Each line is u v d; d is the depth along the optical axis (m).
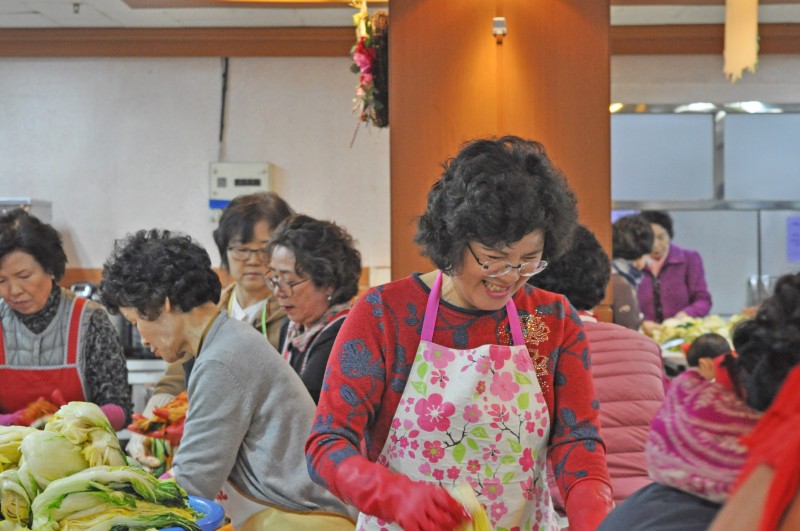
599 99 3.55
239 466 1.92
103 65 5.48
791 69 5.35
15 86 5.49
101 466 1.69
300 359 2.46
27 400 2.80
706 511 1.16
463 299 1.61
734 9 3.90
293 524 1.87
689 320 4.64
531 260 1.49
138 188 5.51
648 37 5.30
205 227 5.50
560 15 3.55
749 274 5.52
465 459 1.57
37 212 5.21
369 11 4.90
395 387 1.60
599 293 2.20
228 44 5.38
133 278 1.90
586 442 1.61
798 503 0.98
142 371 4.80
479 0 3.56
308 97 5.46
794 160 5.47
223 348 1.89
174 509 1.69
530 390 1.60
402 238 3.61
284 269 2.41
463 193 1.44
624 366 2.11
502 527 1.59
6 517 1.67
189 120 5.48
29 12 5.03
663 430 1.21
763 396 1.11
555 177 1.51
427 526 1.32
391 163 3.61
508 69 3.57
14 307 2.77
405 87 3.60
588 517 1.50
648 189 5.50
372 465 1.43
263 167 5.43
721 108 5.41
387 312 1.61
